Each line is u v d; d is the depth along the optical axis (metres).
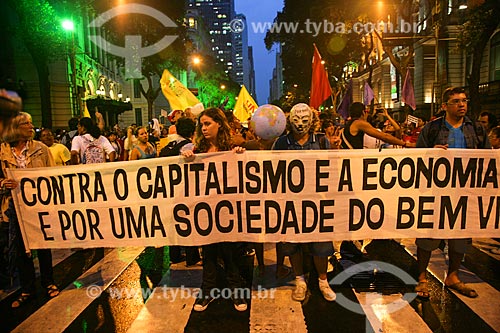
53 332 3.63
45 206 4.32
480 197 4.19
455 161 4.14
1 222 4.56
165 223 4.25
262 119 4.44
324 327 3.59
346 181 4.14
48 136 7.12
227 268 4.20
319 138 4.35
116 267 5.33
